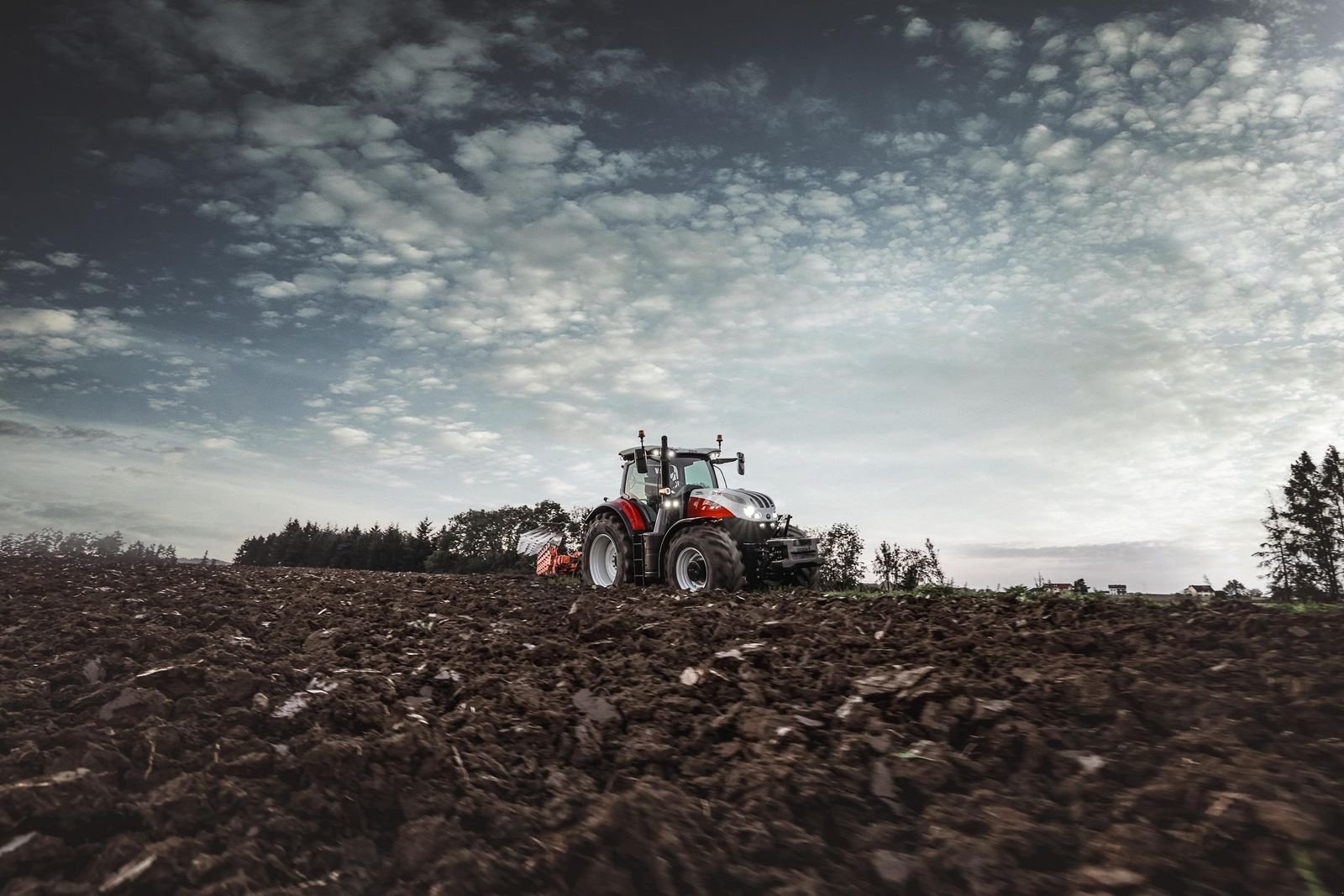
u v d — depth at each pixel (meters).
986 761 2.48
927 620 4.83
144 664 3.08
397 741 2.26
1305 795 2.09
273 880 1.59
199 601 5.40
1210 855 1.88
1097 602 5.27
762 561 9.38
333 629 4.53
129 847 1.61
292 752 2.17
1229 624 4.07
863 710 2.85
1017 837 1.96
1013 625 4.44
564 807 2.07
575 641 4.43
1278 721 2.67
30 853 1.54
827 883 1.79
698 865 1.80
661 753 2.50
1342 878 1.75
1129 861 1.85
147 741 2.05
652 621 4.75
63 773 1.82
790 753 2.49
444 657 3.84
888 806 2.20
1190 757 2.39
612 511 10.84
